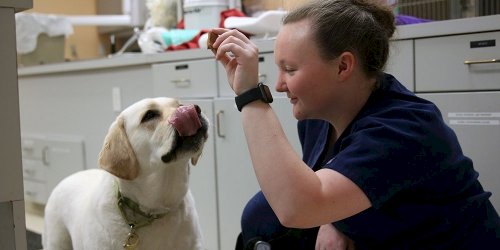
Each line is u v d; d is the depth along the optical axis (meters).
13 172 0.84
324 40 1.01
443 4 2.19
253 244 1.32
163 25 3.29
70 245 1.82
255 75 1.04
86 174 1.83
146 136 1.40
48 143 3.58
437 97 1.76
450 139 1.04
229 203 2.42
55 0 5.02
